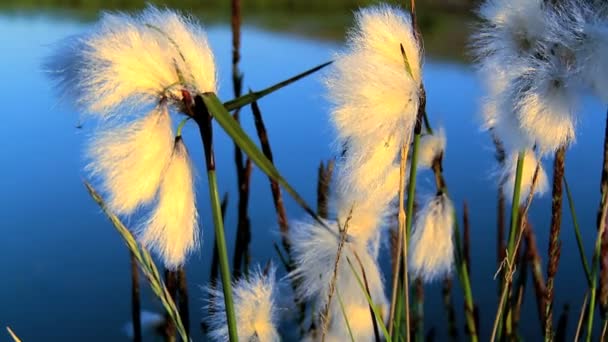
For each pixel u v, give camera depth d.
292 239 0.79
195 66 0.68
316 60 3.51
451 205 0.78
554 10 0.73
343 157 0.71
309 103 2.95
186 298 0.78
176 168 0.68
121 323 1.36
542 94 0.72
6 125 2.62
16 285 1.51
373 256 0.79
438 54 2.99
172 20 0.68
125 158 0.68
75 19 5.27
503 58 0.73
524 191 0.79
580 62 0.71
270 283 0.78
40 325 1.35
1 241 1.72
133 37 0.68
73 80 0.68
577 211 1.79
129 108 0.68
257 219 1.72
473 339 0.79
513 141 0.73
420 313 0.89
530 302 1.35
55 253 1.64
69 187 2.08
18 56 3.75
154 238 0.69
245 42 4.14
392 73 0.69
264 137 0.77
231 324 0.69
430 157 0.77
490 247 1.62
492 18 0.74
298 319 0.81
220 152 2.39
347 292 0.78
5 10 5.90
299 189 1.94
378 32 0.70
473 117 0.77
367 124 0.69
